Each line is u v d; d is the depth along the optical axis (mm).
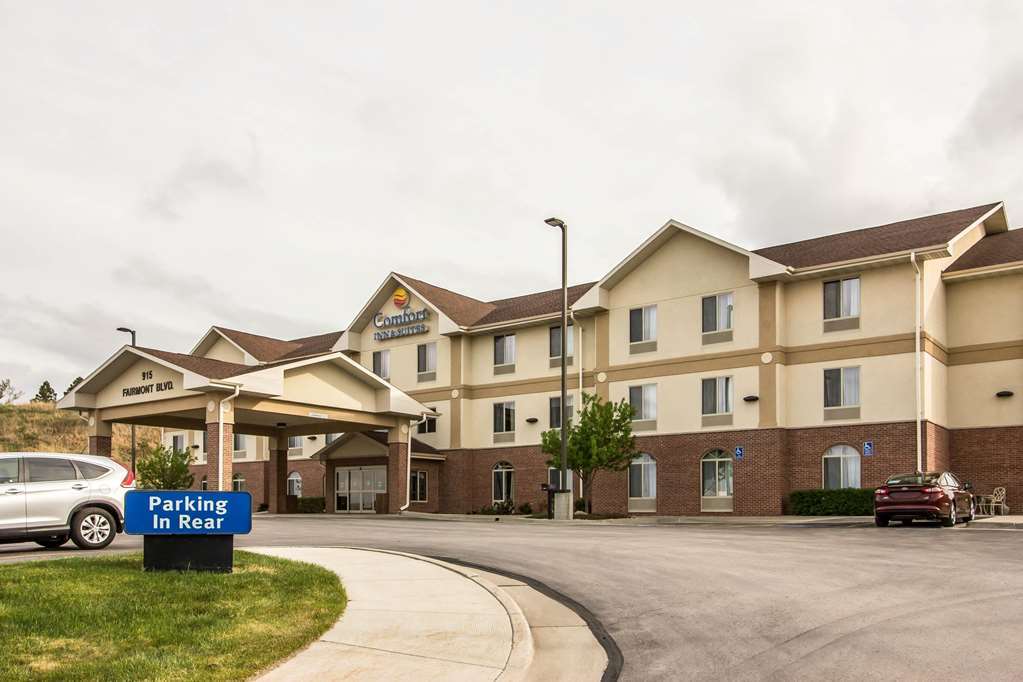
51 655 7762
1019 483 30594
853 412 31219
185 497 12148
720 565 14469
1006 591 11547
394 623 9805
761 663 8258
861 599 11195
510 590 12523
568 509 30875
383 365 46344
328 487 45281
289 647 8492
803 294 32875
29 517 15336
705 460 34125
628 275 37125
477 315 44812
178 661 7719
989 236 35594
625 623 10266
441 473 42938
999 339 31578
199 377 31672
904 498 23641
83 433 69812
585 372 38656
